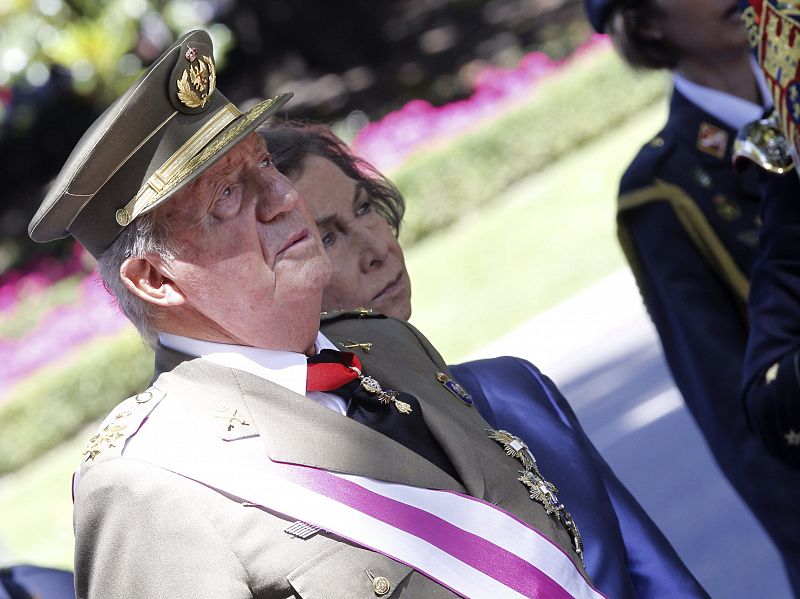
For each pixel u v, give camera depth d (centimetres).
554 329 1864
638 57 735
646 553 499
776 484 654
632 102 3503
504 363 555
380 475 446
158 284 462
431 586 434
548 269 2331
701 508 1088
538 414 526
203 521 427
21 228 4878
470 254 2677
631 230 719
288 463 442
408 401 480
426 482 452
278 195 457
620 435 1305
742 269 678
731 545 1002
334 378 471
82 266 4075
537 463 503
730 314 681
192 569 419
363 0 5256
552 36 4781
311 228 467
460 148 3422
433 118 3669
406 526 439
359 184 582
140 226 452
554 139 3447
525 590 442
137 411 459
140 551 424
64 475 2447
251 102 5175
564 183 2991
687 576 496
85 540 438
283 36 5216
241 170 456
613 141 3306
